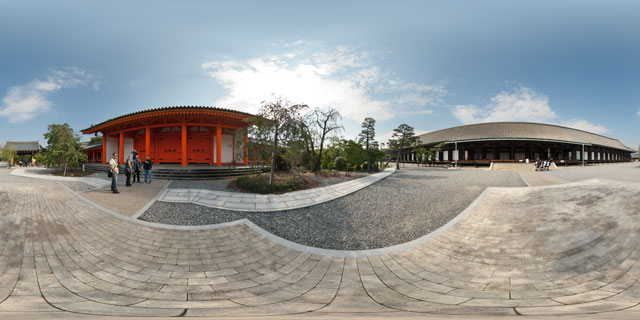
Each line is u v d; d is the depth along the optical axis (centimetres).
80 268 412
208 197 859
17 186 918
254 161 1180
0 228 504
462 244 540
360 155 1973
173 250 497
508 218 651
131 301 319
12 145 3356
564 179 1460
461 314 277
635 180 1327
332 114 1723
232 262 464
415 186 1276
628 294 338
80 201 746
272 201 859
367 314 279
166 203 784
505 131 3562
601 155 4531
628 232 484
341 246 555
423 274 425
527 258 461
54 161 1535
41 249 453
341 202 922
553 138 3312
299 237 603
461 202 885
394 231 641
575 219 574
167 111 1538
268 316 271
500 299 331
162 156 1834
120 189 959
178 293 348
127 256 462
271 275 420
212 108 1553
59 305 302
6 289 338
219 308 300
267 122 1054
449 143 3612
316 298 340
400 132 2888
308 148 1670
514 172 2000
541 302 318
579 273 402
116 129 1969
